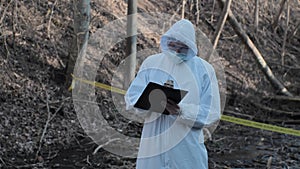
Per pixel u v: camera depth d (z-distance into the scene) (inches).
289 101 595.8
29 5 561.9
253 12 792.9
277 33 791.1
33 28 548.1
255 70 666.8
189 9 696.4
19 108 463.5
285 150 470.3
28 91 487.5
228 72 657.6
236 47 695.7
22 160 392.5
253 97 601.0
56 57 534.3
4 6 532.7
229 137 494.9
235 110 580.4
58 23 568.4
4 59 503.5
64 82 509.7
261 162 433.1
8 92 478.6
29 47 531.8
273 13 805.9
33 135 431.2
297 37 798.5
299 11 854.5
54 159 398.0
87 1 482.0
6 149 404.8
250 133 511.8
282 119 572.1
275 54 750.5
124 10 645.9
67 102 472.4
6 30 528.1
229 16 544.1
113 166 384.5
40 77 507.8
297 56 761.0
